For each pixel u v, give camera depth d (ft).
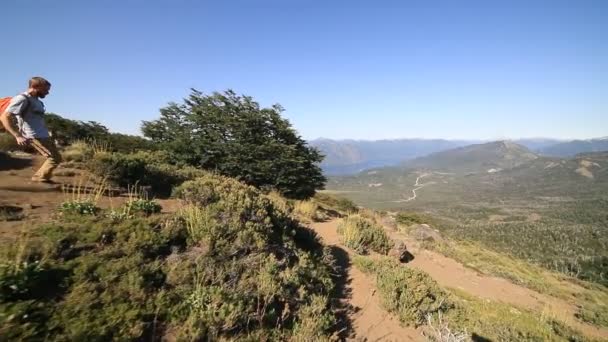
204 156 52.13
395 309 19.25
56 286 10.05
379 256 31.45
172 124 61.16
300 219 37.42
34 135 17.30
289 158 55.88
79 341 8.53
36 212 14.40
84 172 22.29
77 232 12.75
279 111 59.72
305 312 14.49
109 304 10.09
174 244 14.49
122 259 12.06
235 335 11.43
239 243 15.94
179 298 11.64
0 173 19.25
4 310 8.45
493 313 26.30
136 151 46.26
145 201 17.51
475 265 43.75
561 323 29.91
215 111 55.57
